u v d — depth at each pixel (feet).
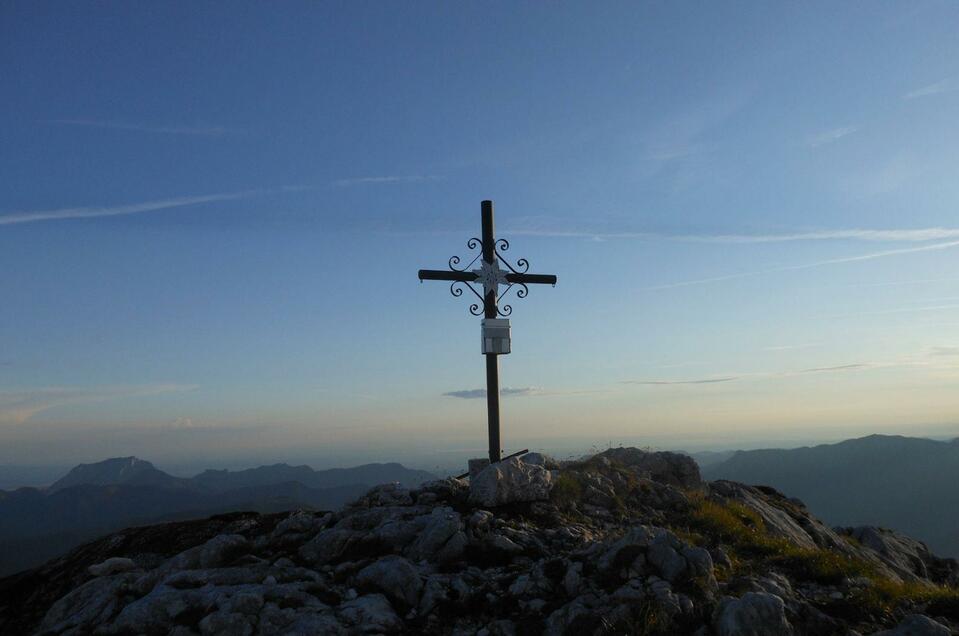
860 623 32.68
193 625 30.50
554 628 29.96
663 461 61.72
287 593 32.32
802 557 42.06
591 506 49.47
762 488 72.18
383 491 50.03
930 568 63.77
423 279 55.52
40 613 39.17
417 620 31.76
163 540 46.16
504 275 57.11
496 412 55.52
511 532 40.81
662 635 29.76
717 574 36.45
